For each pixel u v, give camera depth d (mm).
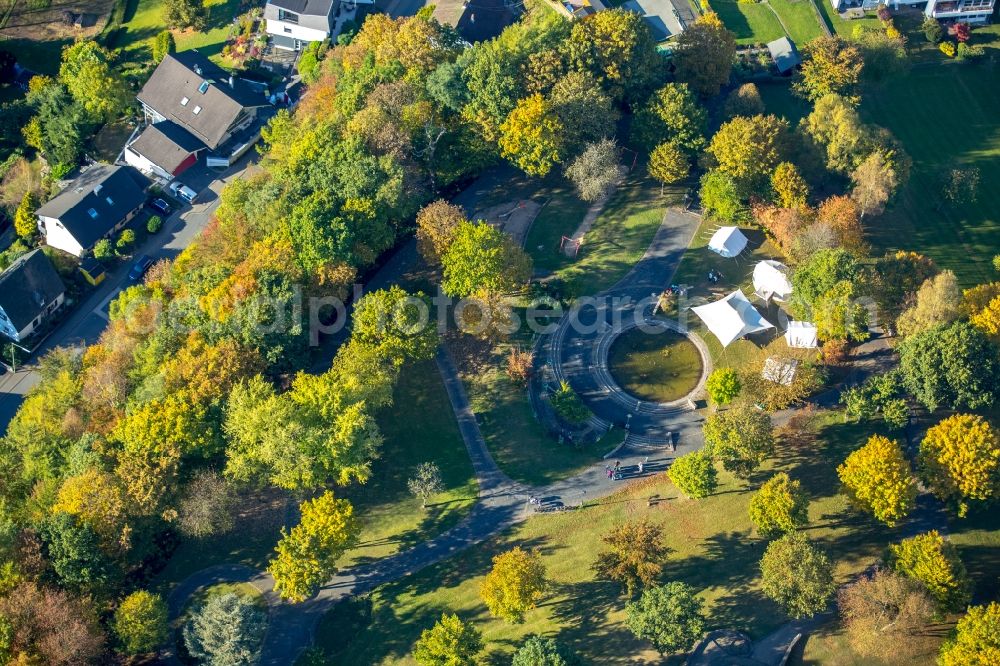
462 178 180000
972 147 189500
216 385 144500
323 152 167125
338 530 134875
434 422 153375
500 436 151625
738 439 138625
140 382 151000
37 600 129875
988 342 144500
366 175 160500
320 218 155875
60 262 187625
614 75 178750
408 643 135500
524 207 176125
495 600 131250
